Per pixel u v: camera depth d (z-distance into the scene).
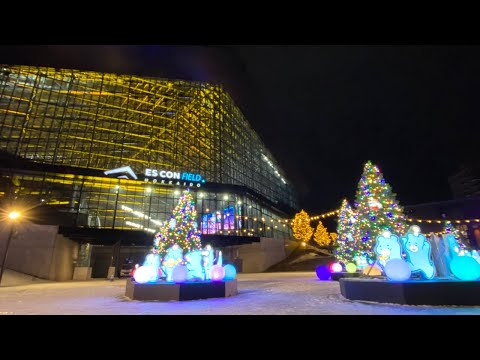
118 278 33.81
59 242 30.39
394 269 9.06
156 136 45.53
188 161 47.00
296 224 68.44
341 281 11.17
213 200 44.44
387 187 15.54
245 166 60.53
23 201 31.69
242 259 45.06
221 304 9.68
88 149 40.38
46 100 41.31
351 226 21.19
